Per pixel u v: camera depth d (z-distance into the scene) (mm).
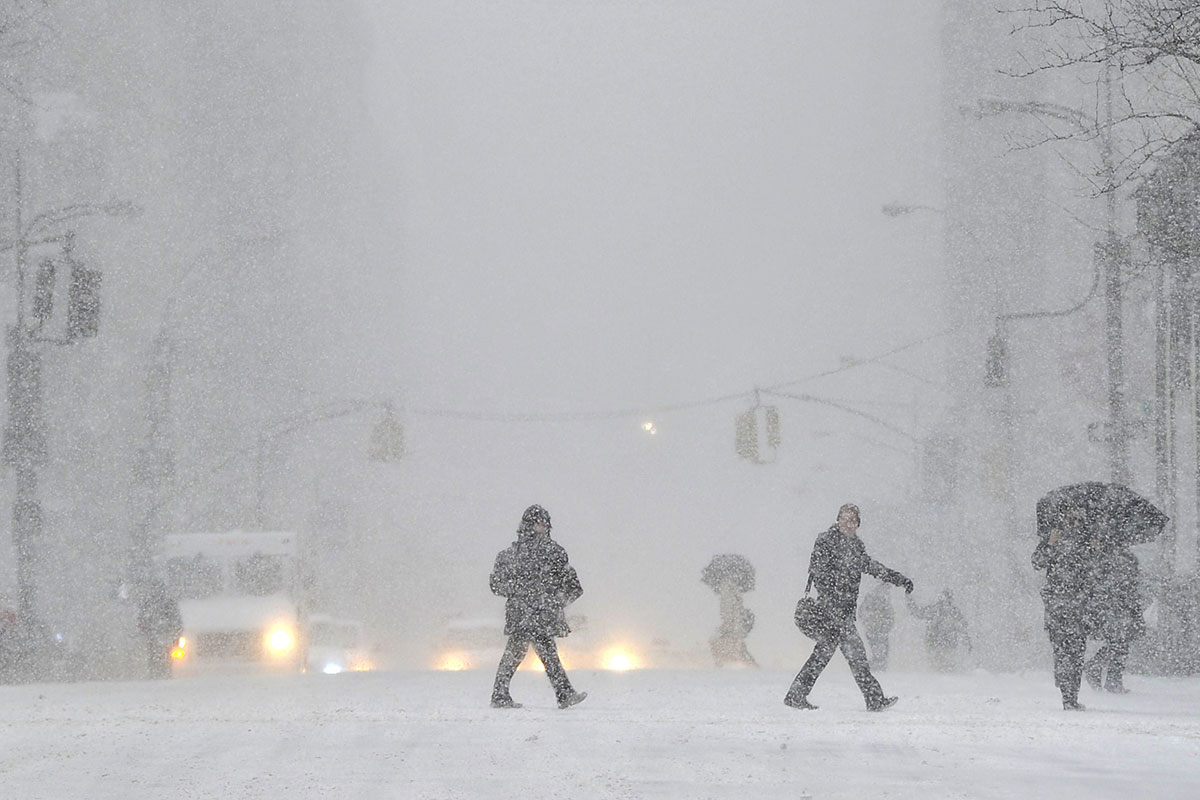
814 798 30828
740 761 36781
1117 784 32875
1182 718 50594
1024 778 33875
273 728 45094
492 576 54375
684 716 50219
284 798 30875
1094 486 64125
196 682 79250
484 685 70688
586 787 32344
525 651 54812
